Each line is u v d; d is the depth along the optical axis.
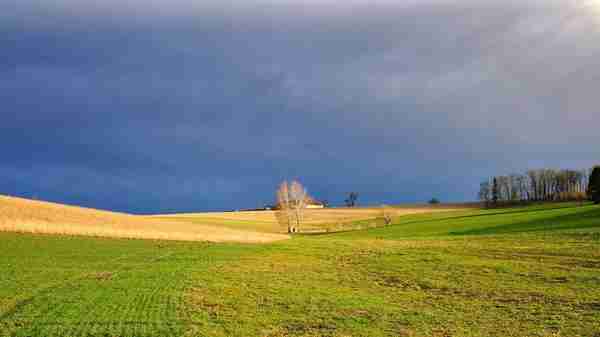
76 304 22.16
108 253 39.78
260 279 30.00
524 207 138.88
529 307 21.95
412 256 39.69
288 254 43.38
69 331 18.25
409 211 158.62
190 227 71.81
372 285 28.23
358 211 159.50
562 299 23.16
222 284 27.97
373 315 21.03
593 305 21.83
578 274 28.89
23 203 63.19
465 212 140.88
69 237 46.62
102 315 20.44
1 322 19.28
